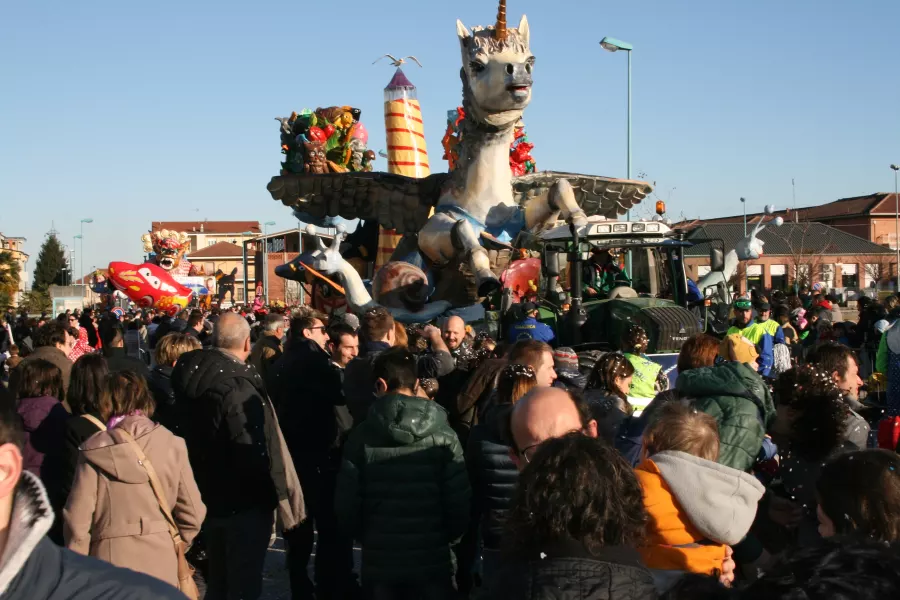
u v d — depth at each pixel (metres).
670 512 3.54
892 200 75.44
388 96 26.86
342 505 4.88
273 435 5.28
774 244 60.31
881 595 1.94
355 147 25.41
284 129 24.28
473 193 17.61
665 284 10.55
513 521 2.75
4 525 1.81
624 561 2.68
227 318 5.43
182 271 51.19
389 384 4.96
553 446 2.81
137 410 4.55
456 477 4.80
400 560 4.77
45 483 5.32
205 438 5.21
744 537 3.84
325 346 8.16
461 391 5.94
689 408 3.86
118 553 4.22
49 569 1.82
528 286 11.07
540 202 16.55
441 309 15.21
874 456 2.89
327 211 20.12
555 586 2.58
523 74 16.78
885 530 2.76
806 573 2.02
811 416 4.17
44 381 5.58
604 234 9.84
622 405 5.14
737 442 4.38
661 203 11.42
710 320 11.09
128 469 4.24
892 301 14.86
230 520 5.26
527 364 5.47
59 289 52.97
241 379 5.26
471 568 6.02
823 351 5.82
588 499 2.67
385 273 15.50
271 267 61.94
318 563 6.20
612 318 9.78
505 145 17.73
